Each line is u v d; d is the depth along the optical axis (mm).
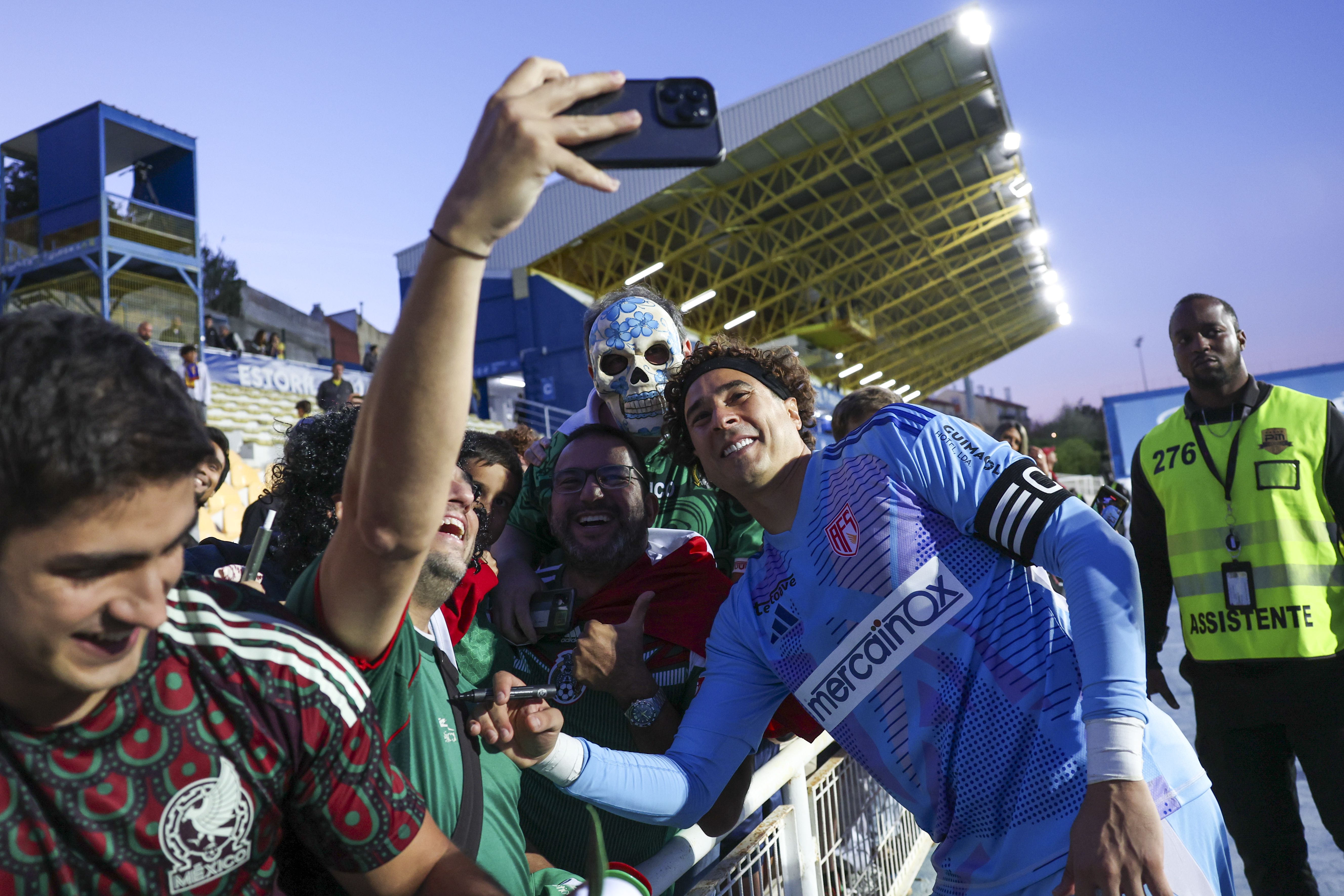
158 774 740
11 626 624
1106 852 1186
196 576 835
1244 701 2709
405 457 779
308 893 979
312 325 36531
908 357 48781
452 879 891
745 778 1823
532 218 27047
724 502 2553
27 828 700
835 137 25125
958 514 1477
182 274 18719
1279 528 2717
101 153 17484
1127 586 1311
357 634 937
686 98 812
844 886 2539
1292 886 2652
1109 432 21250
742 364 1729
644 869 1600
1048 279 40594
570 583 2098
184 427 636
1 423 576
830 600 1570
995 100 23859
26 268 17797
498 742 1255
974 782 1461
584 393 26016
